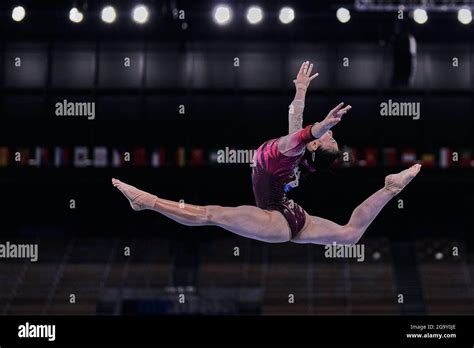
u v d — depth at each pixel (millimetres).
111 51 41656
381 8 32688
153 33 41438
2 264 41031
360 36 41406
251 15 29703
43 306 39188
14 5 39719
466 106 41781
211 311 38469
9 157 40875
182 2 40031
